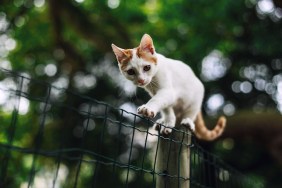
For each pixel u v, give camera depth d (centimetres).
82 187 221
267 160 238
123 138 215
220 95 246
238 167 238
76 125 238
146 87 93
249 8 231
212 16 219
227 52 233
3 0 231
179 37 233
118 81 250
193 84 96
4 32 243
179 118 97
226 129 198
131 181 212
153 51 90
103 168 218
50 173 212
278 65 241
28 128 235
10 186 189
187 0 221
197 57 229
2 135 185
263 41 227
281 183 235
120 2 241
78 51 249
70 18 222
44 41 255
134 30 236
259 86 245
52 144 234
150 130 98
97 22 232
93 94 257
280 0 181
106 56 246
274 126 193
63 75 261
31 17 245
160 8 230
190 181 76
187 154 77
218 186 99
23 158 197
